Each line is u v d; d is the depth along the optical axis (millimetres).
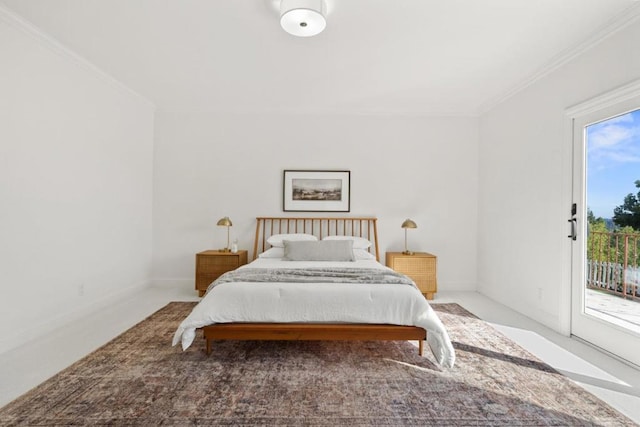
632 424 1596
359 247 4043
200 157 4500
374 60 3004
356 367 2176
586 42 2566
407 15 2289
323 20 2178
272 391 1868
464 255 4477
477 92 3777
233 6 2223
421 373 2100
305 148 4500
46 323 2738
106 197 3525
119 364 2180
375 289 2385
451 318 3236
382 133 4488
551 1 2121
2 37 2328
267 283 2477
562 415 1663
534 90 3273
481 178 4379
